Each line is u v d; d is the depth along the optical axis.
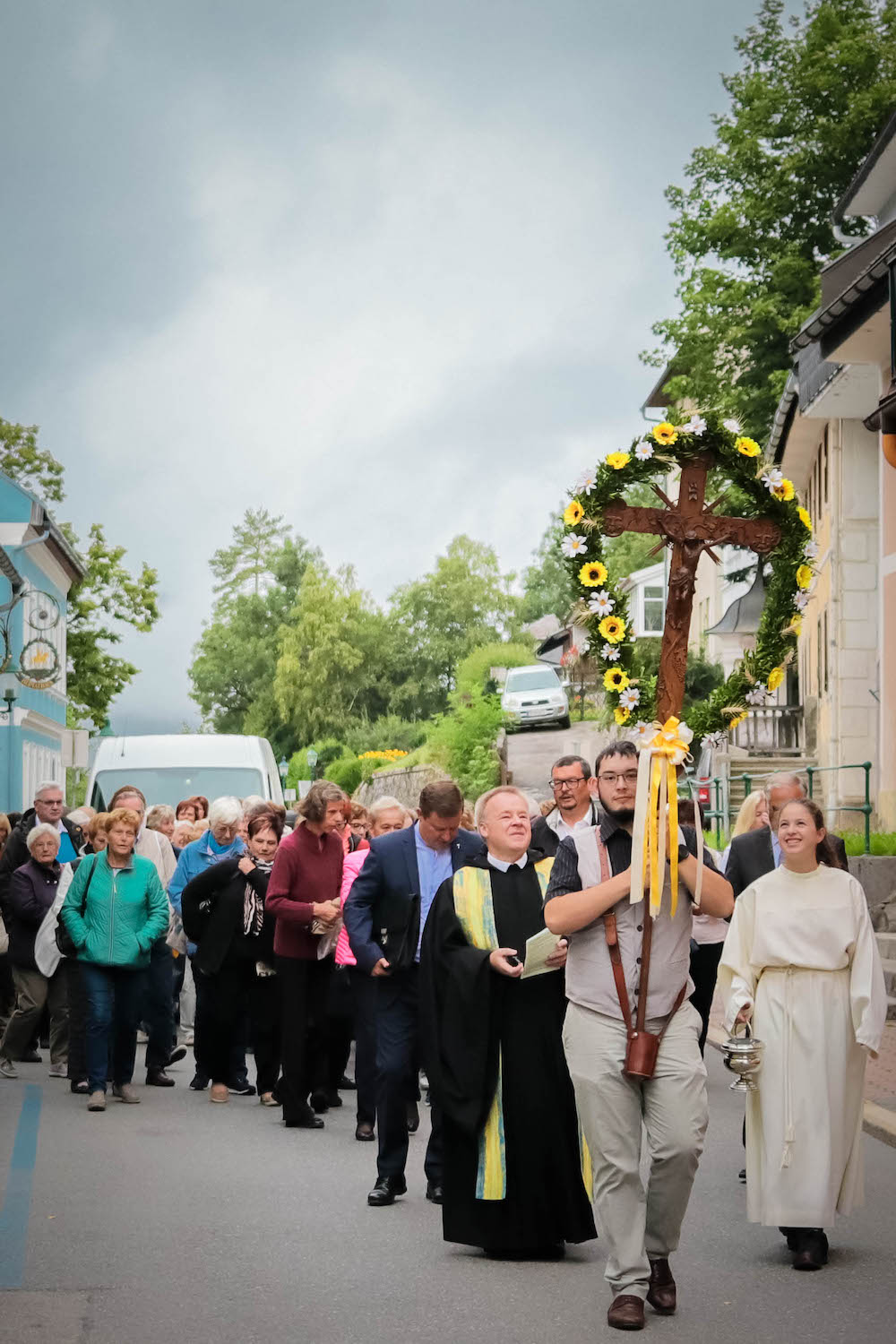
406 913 8.86
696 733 7.70
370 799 60.22
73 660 56.62
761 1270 7.29
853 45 39.44
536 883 7.72
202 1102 12.52
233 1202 8.63
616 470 7.71
